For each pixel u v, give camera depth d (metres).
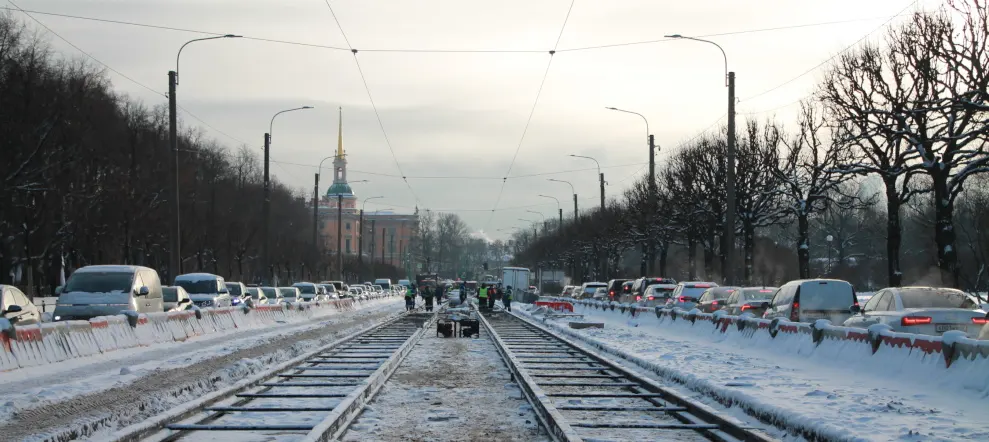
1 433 10.28
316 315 47.78
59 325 18.11
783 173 47.22
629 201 69.88
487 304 57.41
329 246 172.12
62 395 12.55
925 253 68.81
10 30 42.28
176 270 36.81
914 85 34.50
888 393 13.06
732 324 24.78
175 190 36.84
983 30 30.08
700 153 55.09
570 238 101.12
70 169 42.66
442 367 19.94
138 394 14.07
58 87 42.25
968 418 10.76
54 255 52.88
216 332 29.30
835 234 92.62
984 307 29.39
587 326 35.25
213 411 12.72
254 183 89.50
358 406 12.98
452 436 11.06
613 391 15.63
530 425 11.88
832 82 39.03
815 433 10.19
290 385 16.23
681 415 12.60
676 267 93.81
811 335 18.88
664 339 27.83
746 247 49.97
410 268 179.38
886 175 35.69
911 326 17.38
